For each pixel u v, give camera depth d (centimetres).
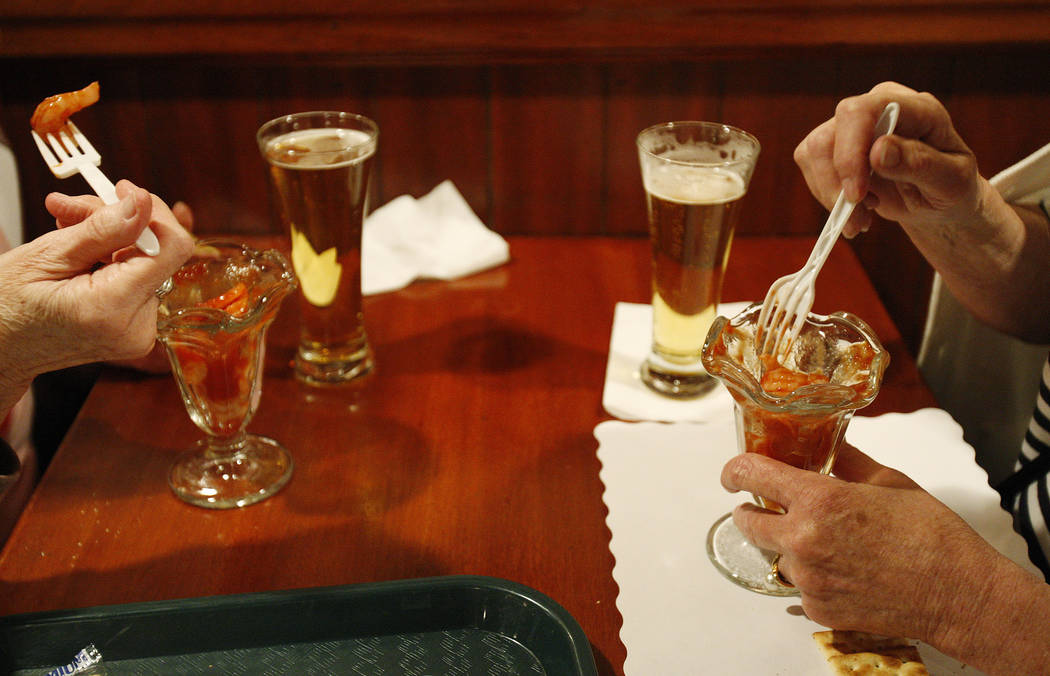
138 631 83
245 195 172
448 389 119
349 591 84
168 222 83
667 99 162
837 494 79
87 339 83
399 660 82
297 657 83
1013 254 113
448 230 152
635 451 106
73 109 93
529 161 169
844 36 152
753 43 153
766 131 165
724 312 131
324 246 111
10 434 133
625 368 121
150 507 100
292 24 153
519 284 144
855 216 108
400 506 99
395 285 141
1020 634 73
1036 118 161
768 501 88
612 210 174
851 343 90
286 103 164
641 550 93
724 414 113
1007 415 134
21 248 81
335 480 103
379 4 152
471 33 154
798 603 86
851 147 95
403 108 165
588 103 163
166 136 166
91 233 79
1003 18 149
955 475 103
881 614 77
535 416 114
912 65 158
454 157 169
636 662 80
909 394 117
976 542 77
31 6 150
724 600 87
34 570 91
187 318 90
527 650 83
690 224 107
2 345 82
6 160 149
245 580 90
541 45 154
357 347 121
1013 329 122
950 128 99
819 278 143
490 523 97
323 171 106
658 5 151
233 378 96
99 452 108
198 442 109
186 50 154
